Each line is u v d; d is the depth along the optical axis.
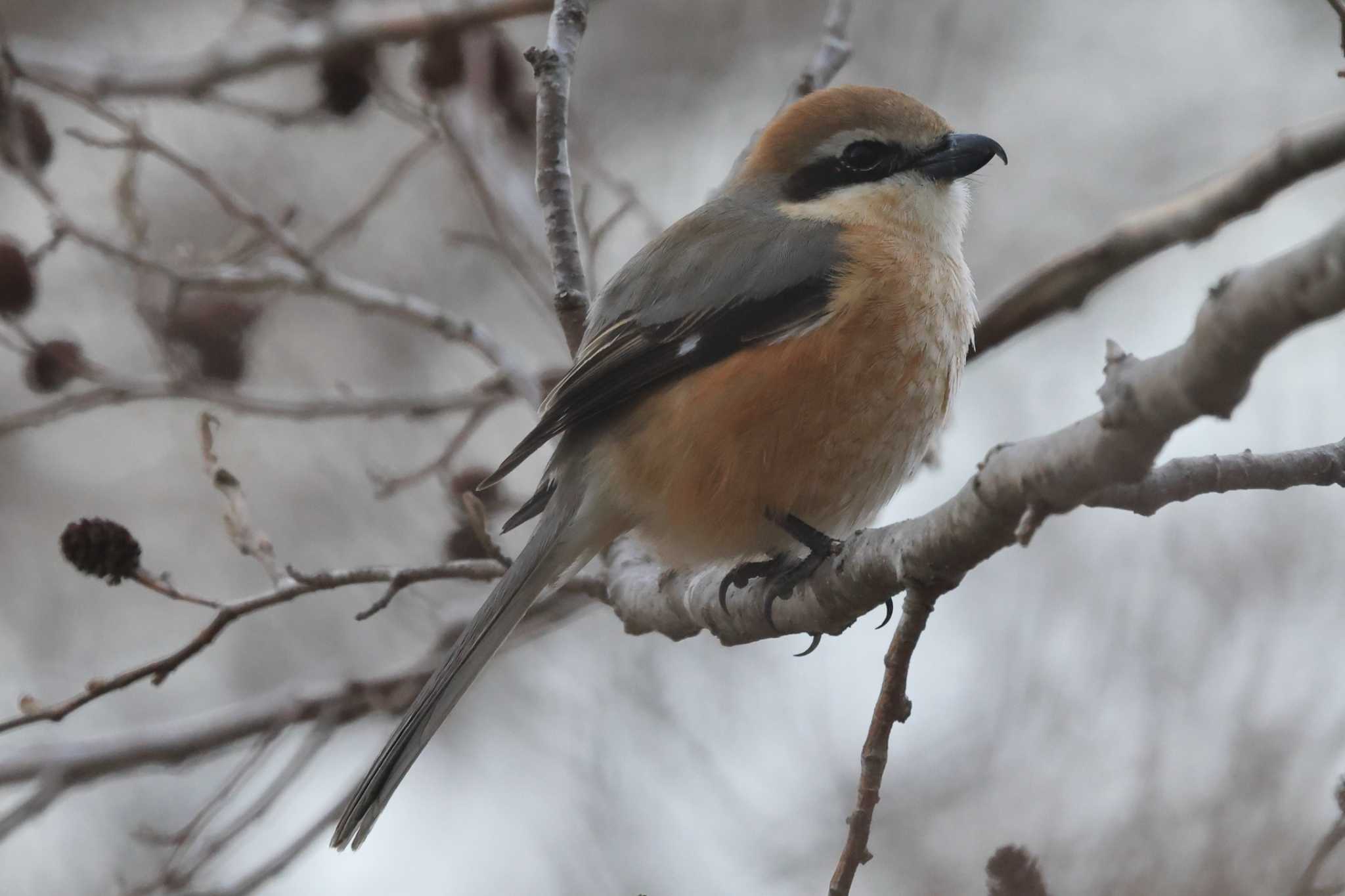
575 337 8.95
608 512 8.28
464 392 12.13
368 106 11.98
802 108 9.19
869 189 8.82
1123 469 5.00
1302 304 4.26
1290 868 9.65
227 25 16.92
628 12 16.25
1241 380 4.55
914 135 8.95
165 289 13.23
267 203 15.62
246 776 9.95
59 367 10.87
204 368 11.71
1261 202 7.14
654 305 8.35
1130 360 4.91
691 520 8.20
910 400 8.27
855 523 8.46
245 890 9.26
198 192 15.49
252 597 7.60
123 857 12.52
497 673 12.30
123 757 10.26
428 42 11.66
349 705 10.37
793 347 8.08
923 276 8.40
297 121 11.95
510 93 12.24
